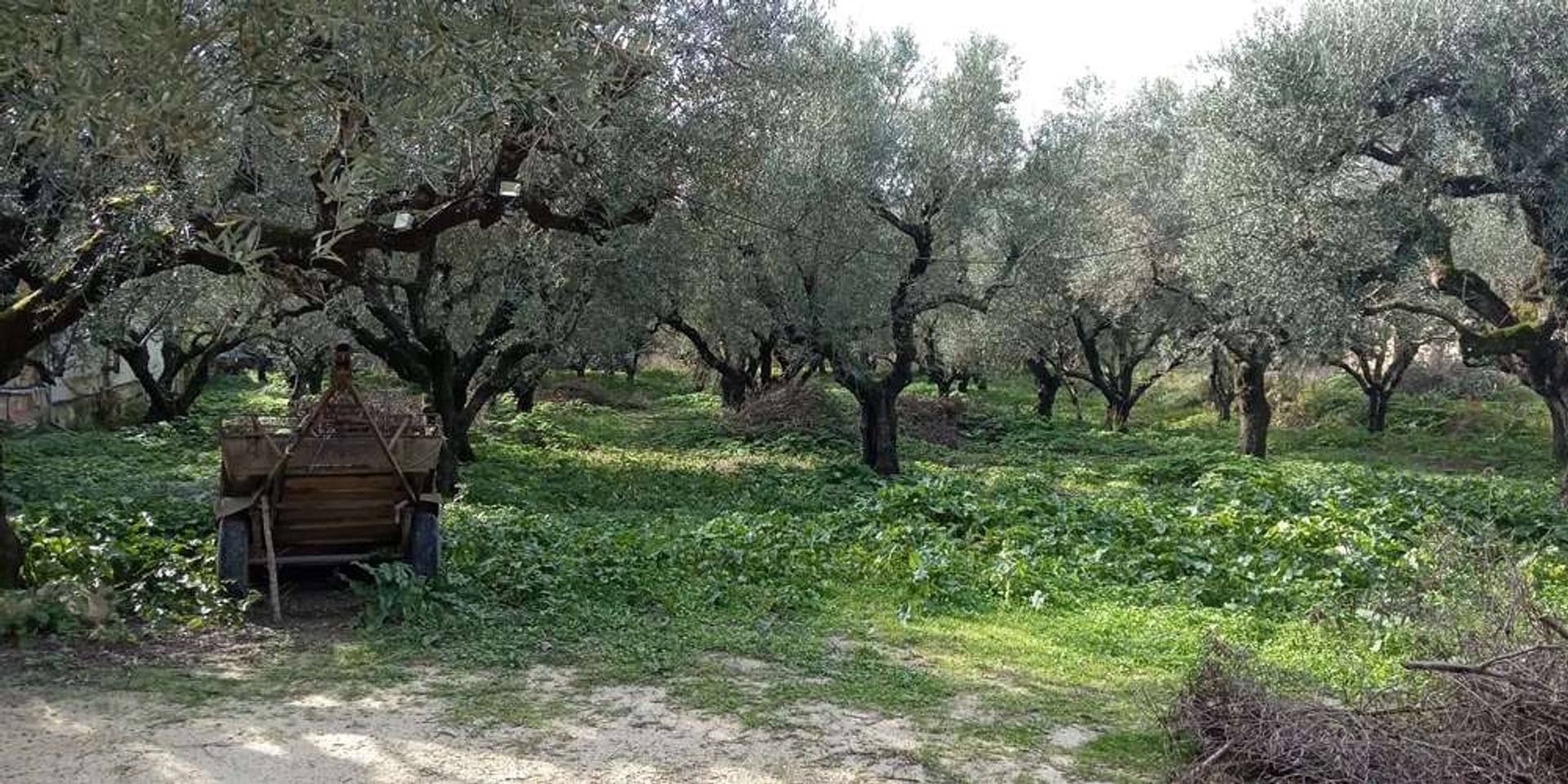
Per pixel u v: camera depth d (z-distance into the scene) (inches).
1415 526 551.2
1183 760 250.1
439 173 350.3
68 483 612.7
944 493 579.2
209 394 1473.9
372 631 336.5
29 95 203.9
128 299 575.8
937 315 1232.2
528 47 239.1
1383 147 705.0
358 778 228.1
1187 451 1085.8
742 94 527.8
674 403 1547.7
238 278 629.9
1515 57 621.9
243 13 195.0
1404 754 224.1
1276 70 669.3
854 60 793.6
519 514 554.3
